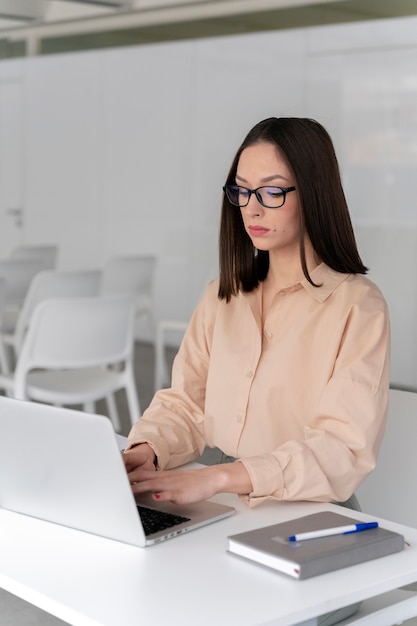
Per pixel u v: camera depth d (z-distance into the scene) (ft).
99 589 5.04
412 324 22.84
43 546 5.71
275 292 7.21
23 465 6.07
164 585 5.08
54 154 31.60
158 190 28.53
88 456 5.63
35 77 32.04
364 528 5.65
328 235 6.93
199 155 27.40
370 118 23.52
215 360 7.43
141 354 26.84
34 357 14.24
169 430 7.41
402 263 22.99
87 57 30.30
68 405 20.45
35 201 32.37
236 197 7.02
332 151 6.91
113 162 29.76
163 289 28.50
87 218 30.68
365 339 6.75
